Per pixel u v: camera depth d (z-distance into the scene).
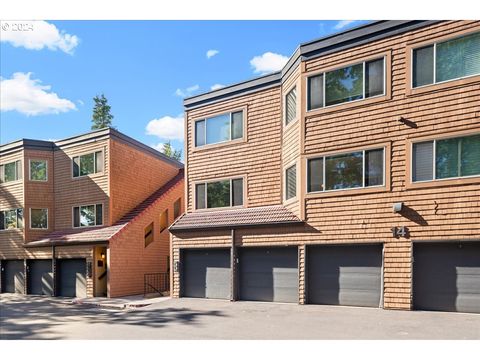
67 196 23.05
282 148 15.80
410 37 12.14
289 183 15.23
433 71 11.76
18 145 23.81
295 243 13.87
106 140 21.59
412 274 11.66
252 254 15.21
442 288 11.43
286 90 15.58
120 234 19.77
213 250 16.33
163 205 22.75
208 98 17.95
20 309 16.19
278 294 14.42
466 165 11.15
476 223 10.87
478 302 10.97
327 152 13.41
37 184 23.50
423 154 11.81
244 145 16.80
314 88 13.93
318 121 13.70
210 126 17.89
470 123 11.08
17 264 23.72
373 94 12.71
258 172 16.31
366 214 12.55
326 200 13.35
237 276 15.30
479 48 11.10
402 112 12.16
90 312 14.83
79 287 20.64
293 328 9.92
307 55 14.05
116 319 12.70
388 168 12.25
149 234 21.69
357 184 12.84
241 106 17.02
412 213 11.79
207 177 17.64
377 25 12.70
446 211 11.30
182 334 9.73
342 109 13.24
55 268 21.48
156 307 14.64
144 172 23.84
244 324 10.72
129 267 20.11
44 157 23.86
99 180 21.72
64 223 22.98
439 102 11.59
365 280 12.62
